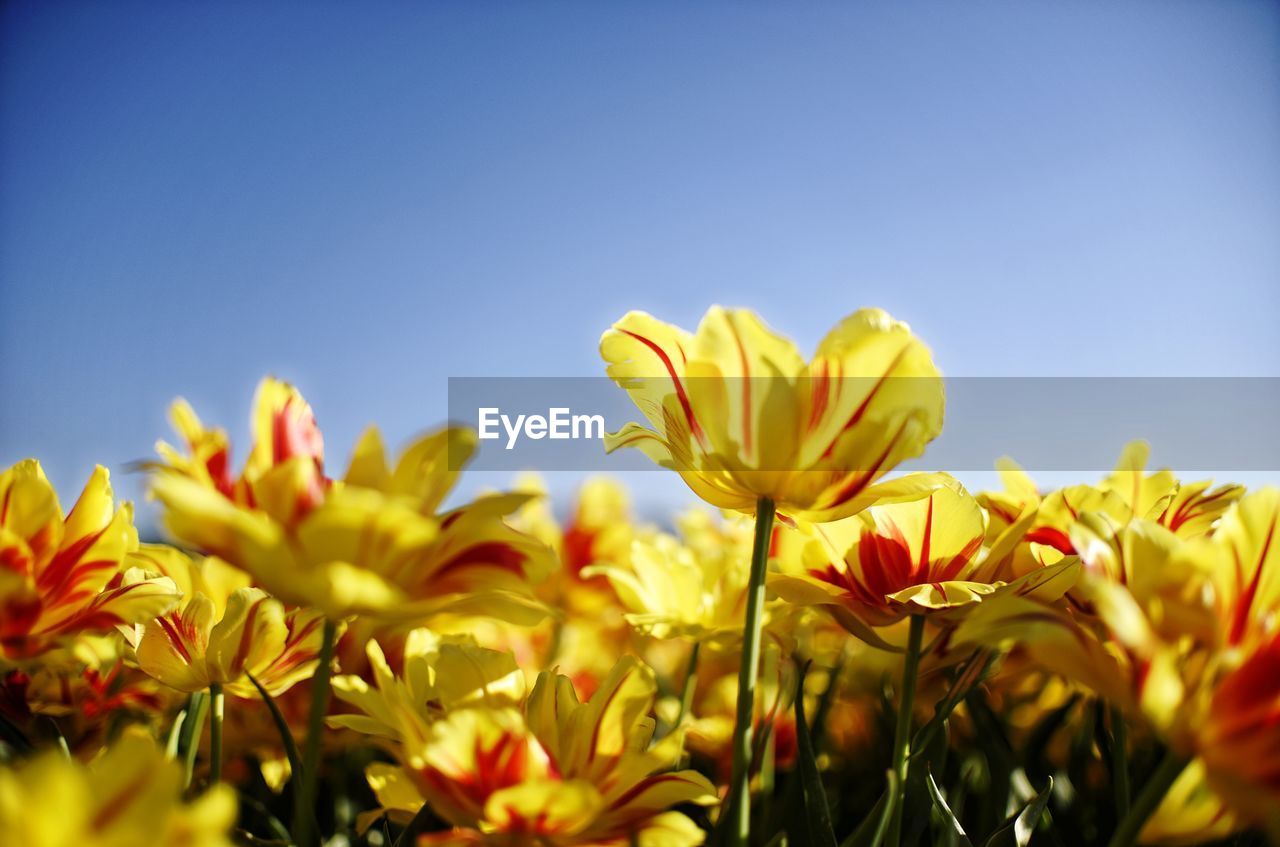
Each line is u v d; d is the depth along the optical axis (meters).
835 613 0.52
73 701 0.60
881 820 0.46
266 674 0.54
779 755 0.73
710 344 0.48
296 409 0.47
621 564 1.11
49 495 0.49
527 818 0.44
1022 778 0.58
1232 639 0.40
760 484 0.48
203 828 0.35
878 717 0.68
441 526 0.43
